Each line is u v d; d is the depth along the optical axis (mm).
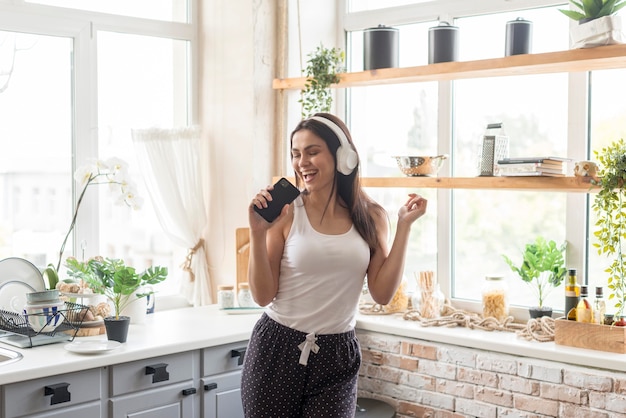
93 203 3619
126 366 2791
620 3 2723
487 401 2912
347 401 2361
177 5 3904
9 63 3361
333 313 2342
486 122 3365
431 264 3553
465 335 3008
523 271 3146
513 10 3246
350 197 2416
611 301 3027
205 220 3873
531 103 3227
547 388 2742
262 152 3734
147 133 3740
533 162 2879
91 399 2705
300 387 2334
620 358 2609
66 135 3547
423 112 3572
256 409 2350
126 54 3740
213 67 3871
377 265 2482
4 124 3355
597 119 3061
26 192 3428
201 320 3359
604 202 2730
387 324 3229
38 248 3469
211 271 3902
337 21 3861
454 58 3160
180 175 3822
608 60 2738
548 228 3195
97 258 3299
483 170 3072
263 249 2301
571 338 2793
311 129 2350
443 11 3455
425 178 3182
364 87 3779
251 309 3539
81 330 3041
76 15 3535
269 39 3734
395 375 3205
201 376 3025
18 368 2520
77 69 3553
